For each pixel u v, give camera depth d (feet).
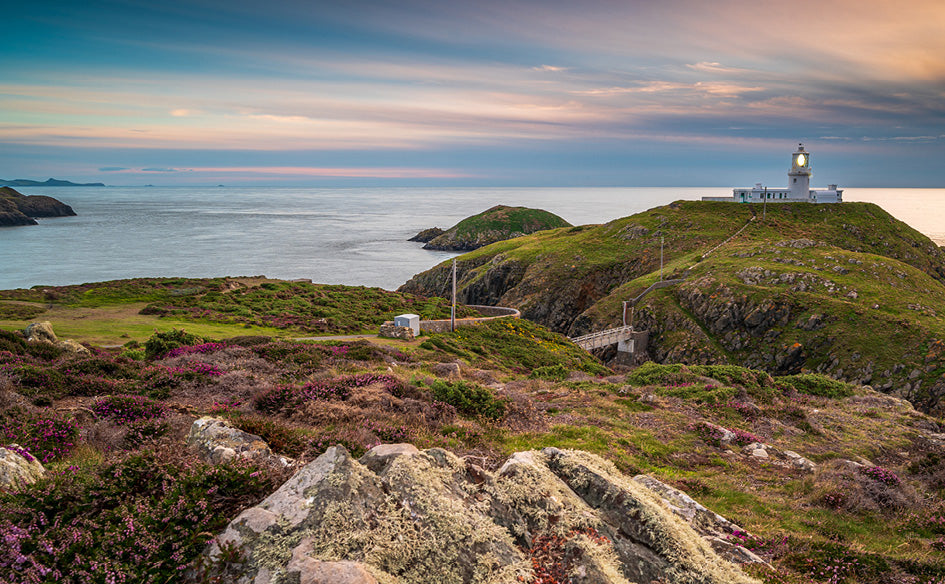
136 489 19.39
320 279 475.72
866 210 445.78
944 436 65.77
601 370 159.74
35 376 53.98
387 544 16.29
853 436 63.41
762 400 75.10
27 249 597.52
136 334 119.75
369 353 96.58
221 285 193.16
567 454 23.99
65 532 16.48
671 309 297.12
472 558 16.92
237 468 20.36
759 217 433.89
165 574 15.64
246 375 67.15
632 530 20.08
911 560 29.04
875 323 239.50
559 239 482.69
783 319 261.24
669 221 446.60
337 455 18.81
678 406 68.80
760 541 29.60
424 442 41.09
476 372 95.25
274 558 15.38
